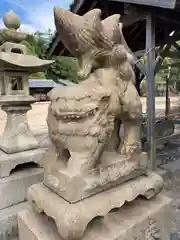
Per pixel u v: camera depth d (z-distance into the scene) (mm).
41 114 8875
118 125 1217
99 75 1019
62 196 924
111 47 1009
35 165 2010
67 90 952
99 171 960
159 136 3309
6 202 1680
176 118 5117
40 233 961
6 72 1780
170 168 2836
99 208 903
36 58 1830
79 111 889
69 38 972
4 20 1805
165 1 2150
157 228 1135
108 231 947
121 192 1010
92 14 937
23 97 1866
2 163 1717
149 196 1145
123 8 2879
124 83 1021
